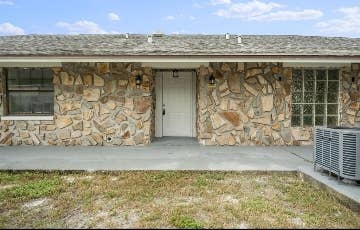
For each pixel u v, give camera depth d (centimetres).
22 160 838
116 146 1055
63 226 457
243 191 613
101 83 1058
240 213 493
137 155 910
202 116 1062
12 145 1066
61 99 1059
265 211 505
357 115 1087
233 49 1020
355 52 986
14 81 1084
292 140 1080
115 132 1063
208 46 1067
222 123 1064
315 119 1102
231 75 1061
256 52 966
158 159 858
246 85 1063
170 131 1219
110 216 493
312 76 1095
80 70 1055
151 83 1089
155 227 447
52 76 1079
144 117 1067
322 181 618
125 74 1059
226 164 798
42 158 864
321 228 452
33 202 559
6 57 945
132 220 478
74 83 1057
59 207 529
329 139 632
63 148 1016
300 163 807
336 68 1085
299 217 491
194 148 1020
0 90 1061
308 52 980
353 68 1077
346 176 586
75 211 515
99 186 638
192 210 506
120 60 960
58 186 636
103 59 957
